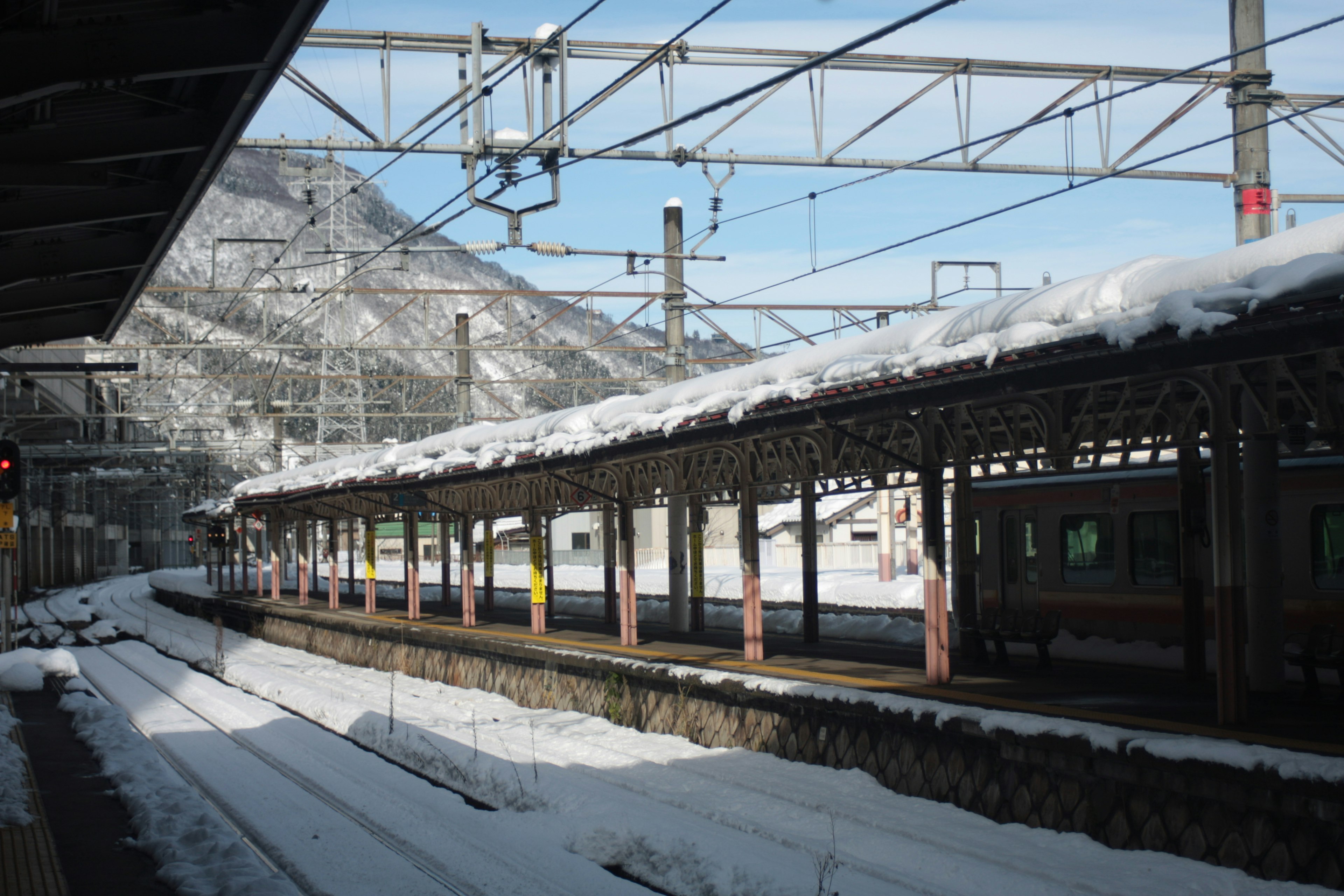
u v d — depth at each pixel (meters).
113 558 97.94
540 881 8.83
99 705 17.39
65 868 8.72
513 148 13.23
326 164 16.20
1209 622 13.88
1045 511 16.84
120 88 9.50
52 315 16.59
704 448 16.03
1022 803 9.84
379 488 25.66
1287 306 7.65
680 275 19.59
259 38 8.48
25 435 52.66
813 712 12.52
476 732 15.52
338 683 23.53
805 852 9.24
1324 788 7.58
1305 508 13.20
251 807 11.64
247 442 44.34
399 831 10.52
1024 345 9.63
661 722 15.27
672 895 8.76
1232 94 13.43
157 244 13.34
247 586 50.12
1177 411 10.02
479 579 60.09
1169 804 8.70
